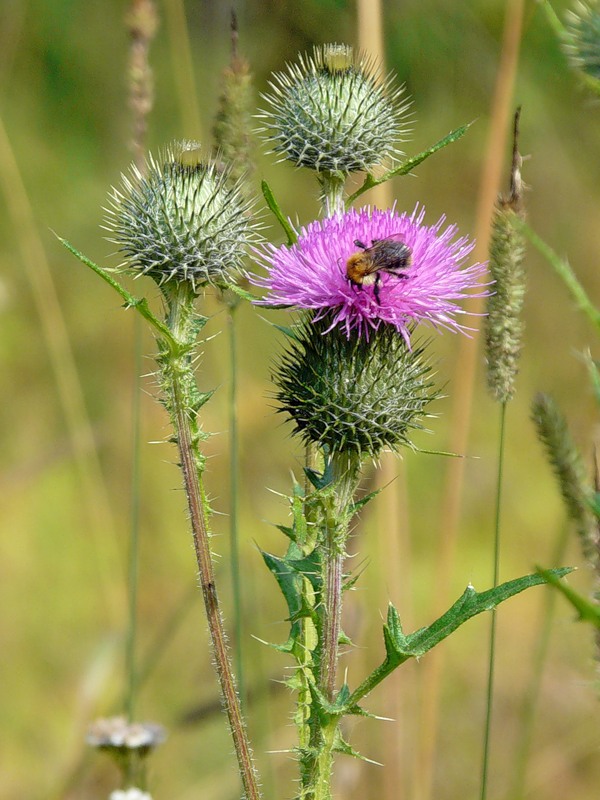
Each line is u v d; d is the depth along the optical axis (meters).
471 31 1.05
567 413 0.95
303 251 0.53
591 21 0.48
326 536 0.50
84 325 1.05
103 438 0.79
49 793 0.65
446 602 0.62
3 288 0.82
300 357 0.53
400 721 0.62
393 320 0.52
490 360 0.53
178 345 0.50
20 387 0.98
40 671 0.77
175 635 0.79
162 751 0.71
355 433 0.51
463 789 0.71
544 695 0.73
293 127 0.56
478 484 0.92
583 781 0.71
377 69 0.61
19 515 0.87
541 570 0.43
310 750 0.49
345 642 0.50
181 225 0.52
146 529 0.89
